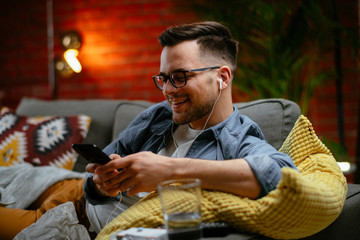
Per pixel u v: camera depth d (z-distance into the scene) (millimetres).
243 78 2539
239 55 2580
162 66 1269
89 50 3219
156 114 1447
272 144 1494
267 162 1049
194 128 1341
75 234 1413
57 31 3275
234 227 1014
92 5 3207
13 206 1635
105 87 3191
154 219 1038
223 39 1318
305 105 2488
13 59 3363
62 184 1687
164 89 1271
